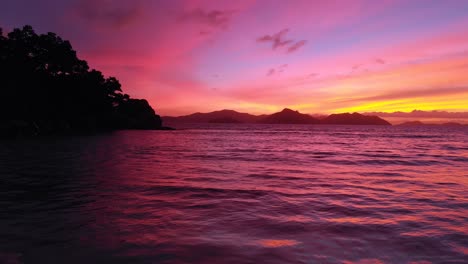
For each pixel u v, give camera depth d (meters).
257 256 4.13
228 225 5.52
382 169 13.66
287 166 14.45
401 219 5.98
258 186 9.37
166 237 4.86
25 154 18.53
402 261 4.05
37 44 50.59
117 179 10.29
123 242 4.61
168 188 8.89
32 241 4.61
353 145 33.06
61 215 6.00
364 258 4.13
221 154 20.73
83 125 61.78
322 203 7.25
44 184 9.21
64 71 55.81
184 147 27.53
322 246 4.54
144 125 83.06
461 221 5.88
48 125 48.97
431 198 7.86
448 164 15.84
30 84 47.69
